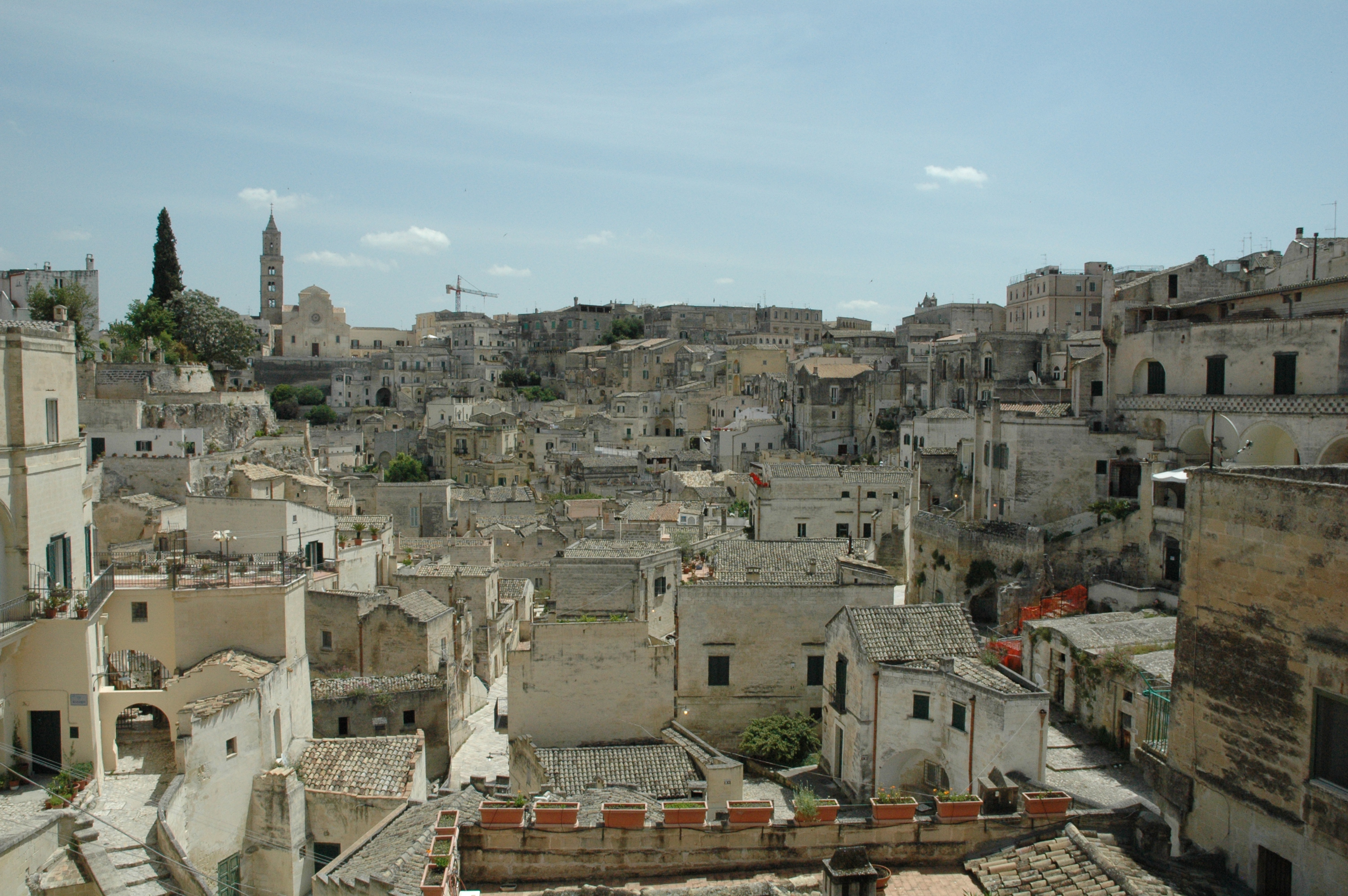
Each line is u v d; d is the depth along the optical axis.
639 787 40.38
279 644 42.22
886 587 49.84
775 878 22.55
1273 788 20.03
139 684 42.88
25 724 36.25
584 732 47.09
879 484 79.06
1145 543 58.88
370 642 55.72
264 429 114.62
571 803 24.58
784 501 78.94
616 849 23.33
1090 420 70.50
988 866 22.69
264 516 53.88
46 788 34.88
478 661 65.56
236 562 46.06
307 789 39.09
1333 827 18.50
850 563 53.75
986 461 74.88
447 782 48.28
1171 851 22.97
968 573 65.31
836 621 44.69
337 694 49.97
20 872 29.47
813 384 138.75
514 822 23.50
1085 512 64.88
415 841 27.27
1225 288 77.56
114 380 104.94
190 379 113.94
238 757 37.75
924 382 131.38
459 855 23.19
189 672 38.69
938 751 38.94
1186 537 22.72
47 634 36.12
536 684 46.88
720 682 49.97
